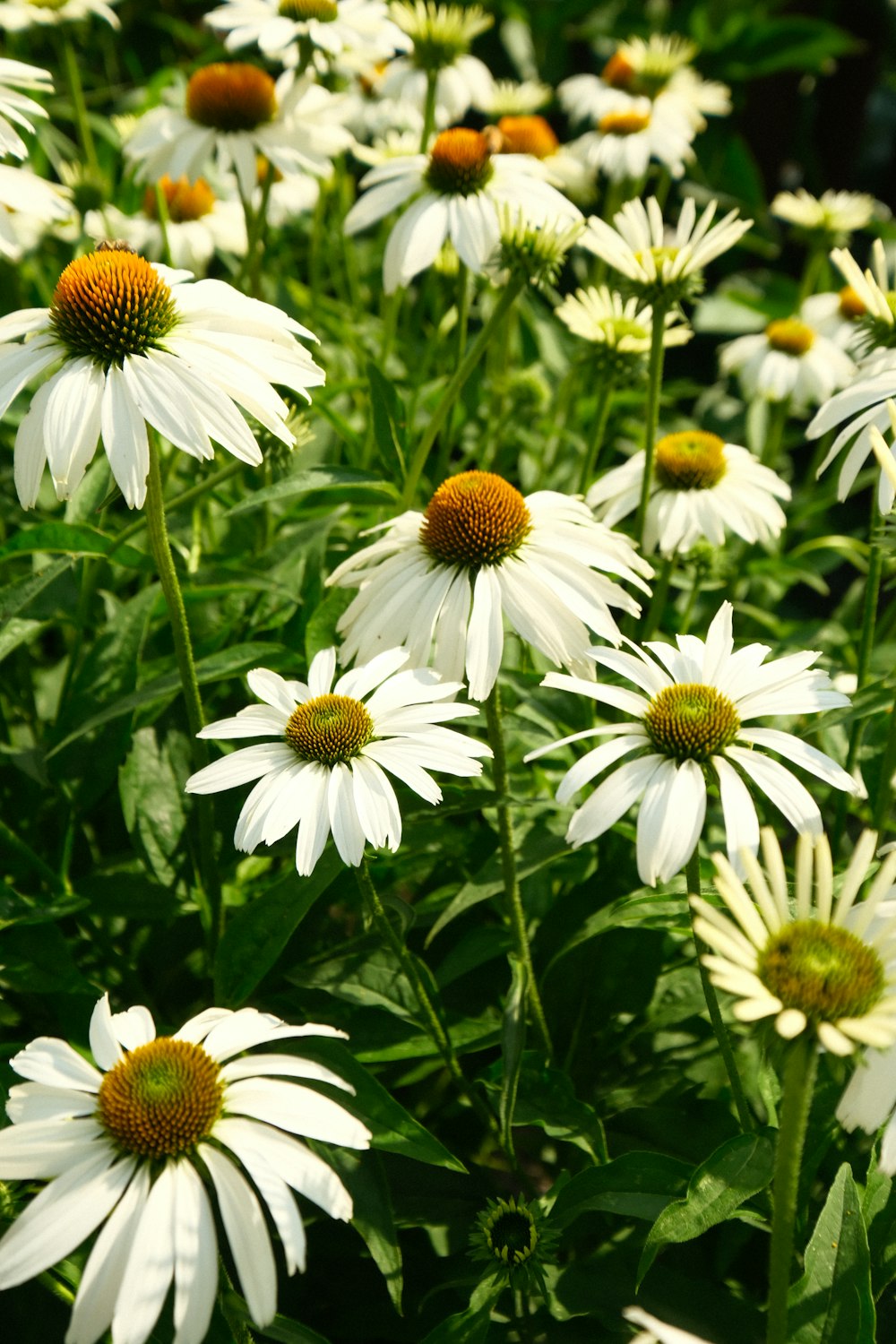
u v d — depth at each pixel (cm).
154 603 88
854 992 64
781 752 73
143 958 88
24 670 93
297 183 116
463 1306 79
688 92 136
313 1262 82
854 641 103
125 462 75
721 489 94
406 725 76
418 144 115
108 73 156
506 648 91
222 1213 66
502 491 79
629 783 72
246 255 102
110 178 126
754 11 179
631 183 133
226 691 91
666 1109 82
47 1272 71
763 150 193
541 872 87
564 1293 76
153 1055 68
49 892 84
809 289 126
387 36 101
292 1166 67
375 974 81
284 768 75
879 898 66
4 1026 86
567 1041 85
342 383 105
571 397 111
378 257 134
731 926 65
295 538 93
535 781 88
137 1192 66
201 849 84
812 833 71
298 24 100
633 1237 78
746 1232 80
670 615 104
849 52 165
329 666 79
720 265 182
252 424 90
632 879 86
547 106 176
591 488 96
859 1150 80
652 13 179
